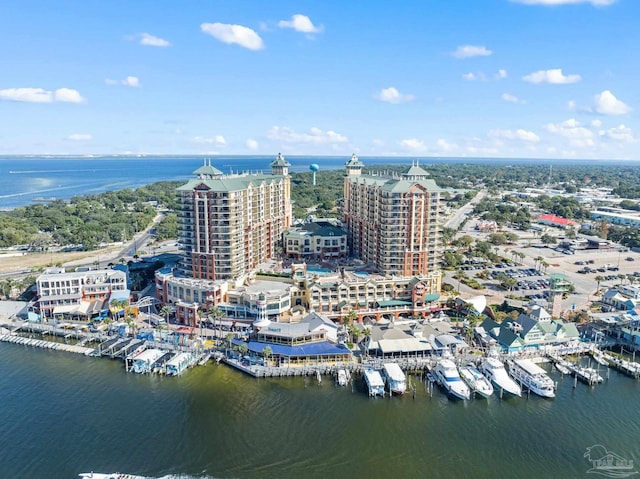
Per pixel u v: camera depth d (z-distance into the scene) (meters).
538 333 156.00
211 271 188.88
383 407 125.12
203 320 176.38
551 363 150.25
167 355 151.25
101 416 119.94
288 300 181.50
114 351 153.50
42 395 129.88
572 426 117.38
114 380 138.62
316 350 147.75
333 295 181.38
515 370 142.12
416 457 105.56
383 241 196.88
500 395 131.25
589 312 185.88
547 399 129.50
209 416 120.31
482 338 160.38
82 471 100.12
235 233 191.00
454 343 152.50
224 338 163.50
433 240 196.75
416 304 184.12
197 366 147.00
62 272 197.00
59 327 173.38
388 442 110.56
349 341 157.00
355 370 143.88
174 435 112.38
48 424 116.44
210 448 107.81
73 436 111.75
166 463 102.75
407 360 146.38
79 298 186.88
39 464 102.06
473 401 128.62
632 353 155.62
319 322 158.38
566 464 103.81
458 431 115.06
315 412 122.56
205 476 98.94
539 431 115.25
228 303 181.75
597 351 154.38
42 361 150.62
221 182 189.12
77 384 136.12
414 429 115.69
